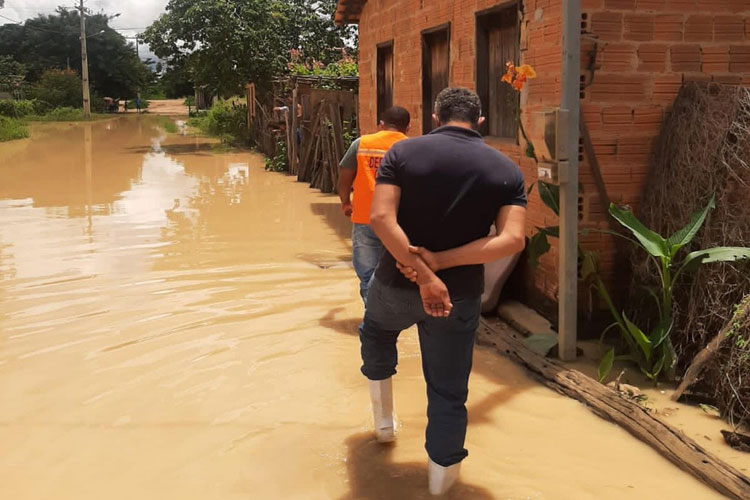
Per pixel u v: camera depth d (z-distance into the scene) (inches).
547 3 242.4
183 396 198.8
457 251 135.0
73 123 1769.2
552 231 227.5
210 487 152.6
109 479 155.9
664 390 199.8
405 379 212.5
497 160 139.1
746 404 174.4
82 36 1989.4
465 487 150.9
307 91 791.1
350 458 164.4
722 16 233.3
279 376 212.8
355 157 222.1
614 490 149.6
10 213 500.4
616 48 229.0
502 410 189.2
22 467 161.3
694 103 221.1
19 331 252.2
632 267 229.6
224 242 400.2
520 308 264.7
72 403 194.5
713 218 204.1
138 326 257.1
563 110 208.8
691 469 155.1
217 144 1101.7
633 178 235.5
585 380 197.2
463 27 319.6
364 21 495.5
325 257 363.3
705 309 198.1
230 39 971.3
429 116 379.9
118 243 398.3
